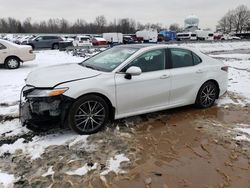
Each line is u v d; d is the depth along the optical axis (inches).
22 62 494.9
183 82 210.4
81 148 157.3
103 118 178.1
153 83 193.8
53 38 1082.7
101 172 135.3
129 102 186.2
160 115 212.5
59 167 138.8
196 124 196.5
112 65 188.1
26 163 142.2
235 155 153.3
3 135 174.7
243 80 351.6
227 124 197.6
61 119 166.1
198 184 127.3
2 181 127.0
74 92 163.8
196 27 3073.3
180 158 149.7
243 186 126.2
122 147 159.9
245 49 1138.0
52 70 191.5
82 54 735.1
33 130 168.6
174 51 210.4
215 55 805.2
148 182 128.3
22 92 179.9
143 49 195.8
